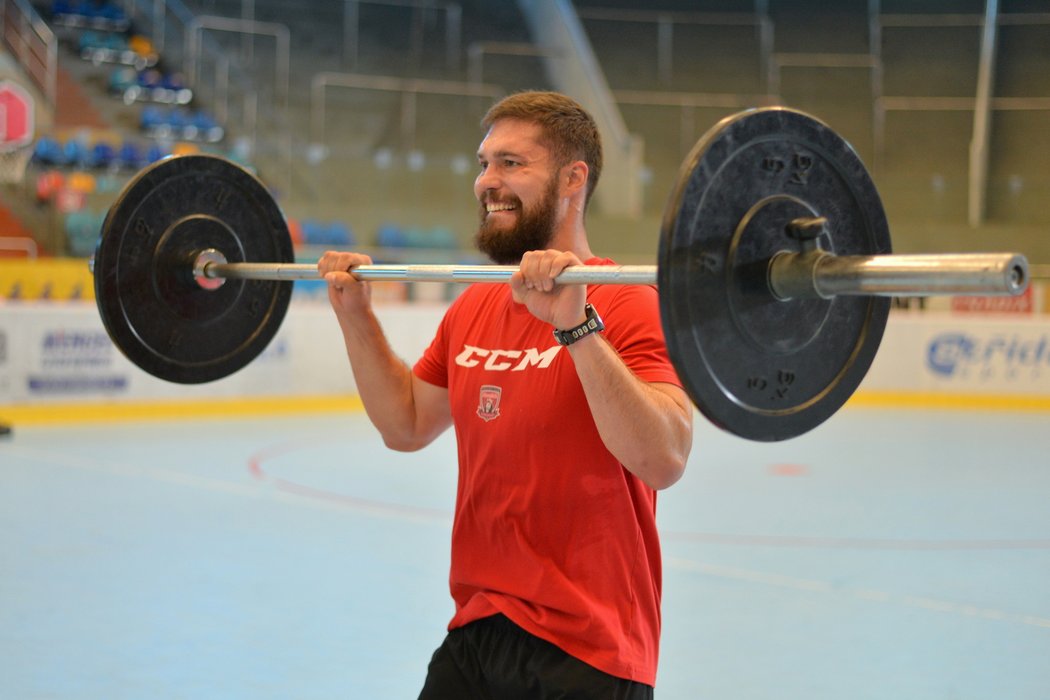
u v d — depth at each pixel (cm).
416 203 1867
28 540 710
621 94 2459
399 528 770
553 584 231
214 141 1998
